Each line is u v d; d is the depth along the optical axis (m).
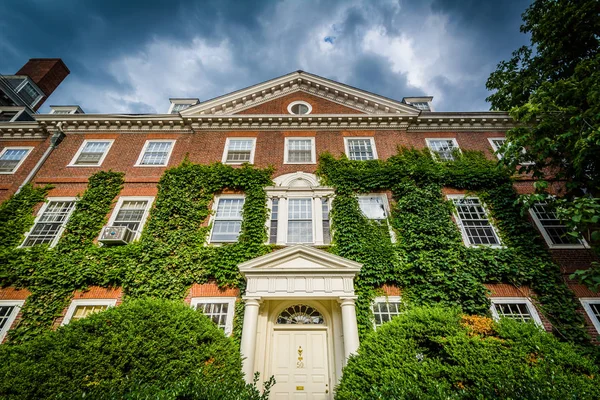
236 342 7.81
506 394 3.92
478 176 10.90
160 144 13.01
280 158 12.12
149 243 9.42
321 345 8.48
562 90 8.05
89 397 3.48
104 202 10.74
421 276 8.65
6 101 18.17
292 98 14.36
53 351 4.07
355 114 13.00
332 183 11.06
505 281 8.73
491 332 5.58
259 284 8.02
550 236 9.67
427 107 15.83
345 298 7.76
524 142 8.24
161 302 5.97
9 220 10.24
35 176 11.62
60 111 16.64
